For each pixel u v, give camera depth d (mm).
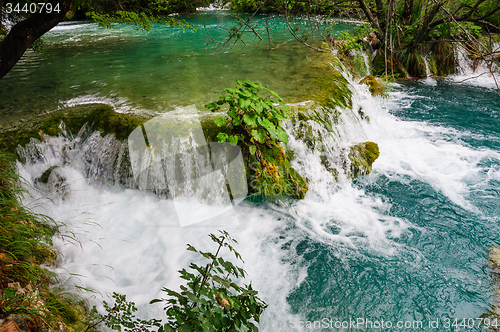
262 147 4035
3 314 1847
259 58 7266
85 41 9312
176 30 10906
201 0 15820
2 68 3426
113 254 3264
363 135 5625
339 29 10000
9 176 3469
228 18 12977
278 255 3457
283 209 4074
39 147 4230
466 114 6738
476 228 3826
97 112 4574
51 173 4137
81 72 6398
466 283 3150
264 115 3898
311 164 4430
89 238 3447
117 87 5562
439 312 2887
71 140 4480
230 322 1828
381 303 2973
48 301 2375
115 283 2957
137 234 3527
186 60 7246
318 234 3752
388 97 7406
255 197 4117
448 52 8758
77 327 2346
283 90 5418
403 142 5766
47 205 3867
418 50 8719
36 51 8086
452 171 4895
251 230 3744
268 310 2875
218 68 6637
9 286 2281
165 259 3230
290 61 6992
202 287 1888
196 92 5328
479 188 4504
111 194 4113
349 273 3271
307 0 5469
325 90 5414
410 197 4367
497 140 5719
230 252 3400
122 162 4121
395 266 3352
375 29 8695
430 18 7617
